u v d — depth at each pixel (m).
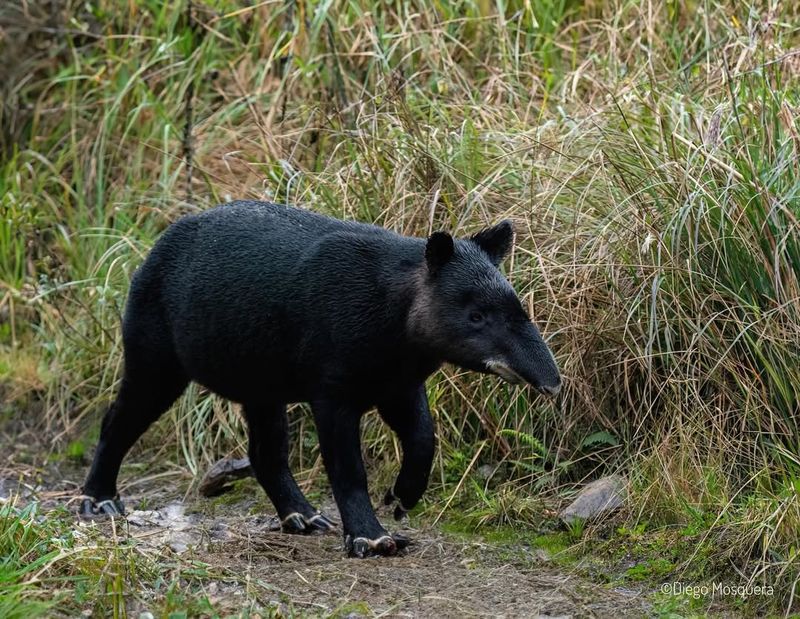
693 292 10.32
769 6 12.94
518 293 11.33
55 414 13.26
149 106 15.00
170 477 12.07
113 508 10.72
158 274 10.04
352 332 9.03
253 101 14.50
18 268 14.71
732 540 8.87
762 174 10.52
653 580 8.94
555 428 10.93
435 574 9.12
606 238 10.97
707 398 10.30
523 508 10.23
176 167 14.89
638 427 10.34
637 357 10.34
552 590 8.82
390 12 14.95
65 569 8.51
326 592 8.64
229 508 11.24
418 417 9.42
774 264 9.98
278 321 9.32
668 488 9.67
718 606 8.48
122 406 10.54
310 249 9.35
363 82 14.44
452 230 11.73
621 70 13.35
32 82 16.92
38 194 15.34
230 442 12.14
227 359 9.63
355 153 12.69
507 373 8.70
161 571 8.63
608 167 11.41
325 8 13.74
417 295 8.91
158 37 16.11
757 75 11.74
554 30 15.05
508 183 12.03
